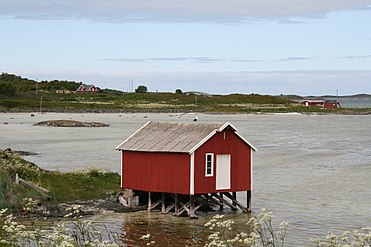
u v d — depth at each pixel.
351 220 43.69
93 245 20.22
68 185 51.44
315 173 69.44
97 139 117.06
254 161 81.38
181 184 44.00
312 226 41.44
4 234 23.70
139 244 35.97
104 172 56.94
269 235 37.91
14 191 45.41
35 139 116.25
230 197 46.66
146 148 45.94
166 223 41.84
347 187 59.31
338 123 198.88
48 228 37.56
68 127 155.12
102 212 44.97
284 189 57.75
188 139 44.97
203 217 43.94
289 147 104.62
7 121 177.62
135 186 46.88
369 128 168.62
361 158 86.56
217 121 195.88
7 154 56.22
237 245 34.66
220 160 45.22
